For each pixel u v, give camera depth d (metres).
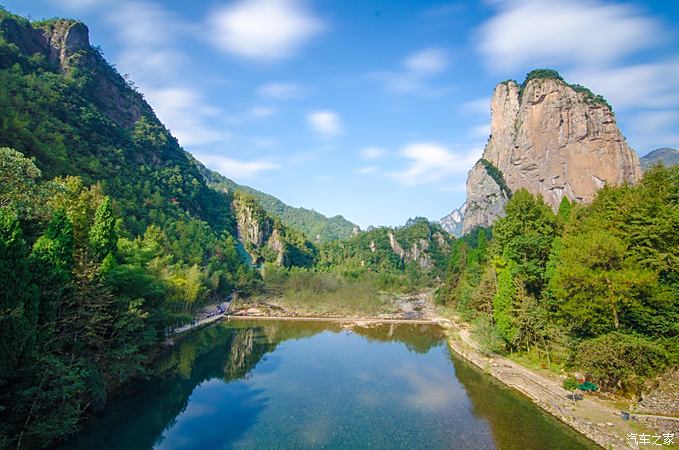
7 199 31.72
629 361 32.31
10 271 24.00
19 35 138.12
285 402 40.09
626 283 34.12
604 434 27.86
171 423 34.25
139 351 48.94
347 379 48.22
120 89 174.88
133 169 137.88
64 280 30.47
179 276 83.62
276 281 130.00
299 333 81.25
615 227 40.84
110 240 43.12
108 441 30.36
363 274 165.62
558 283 41.09
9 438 23.56
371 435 32.16
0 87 90.69
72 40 155.38
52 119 105.00
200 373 50.19
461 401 39.78
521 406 37.56
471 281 79.00
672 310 34.53
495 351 55.00
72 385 26.52
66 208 40.09
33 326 25.92
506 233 61.84
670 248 36.22
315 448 29.94
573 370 42.09
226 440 31.27
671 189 42.53
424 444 30.33
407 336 78.38
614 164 191.62
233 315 103.38
